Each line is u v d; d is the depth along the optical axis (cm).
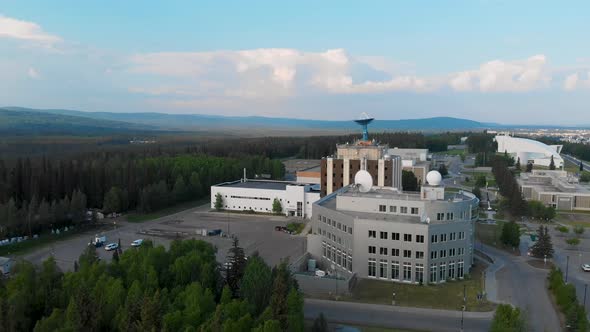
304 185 17088
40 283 7312
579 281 9500
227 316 5869
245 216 16512
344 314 7669
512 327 5934
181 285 7425
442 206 9469
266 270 7200
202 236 13462
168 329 5606
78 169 17312
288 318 5806
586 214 17125
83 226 14538
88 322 5888
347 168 15462
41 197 15575
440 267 9156
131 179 17575
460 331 7050
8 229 12825
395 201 9975
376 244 9306
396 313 7700
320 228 10950
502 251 11706
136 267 7544
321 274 9212
